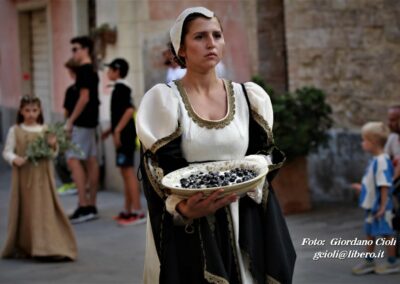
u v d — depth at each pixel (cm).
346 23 960
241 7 1122
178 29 321
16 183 750
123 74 909
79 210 948
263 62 1097
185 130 317
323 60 987
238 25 1126
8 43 1725
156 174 312
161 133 318
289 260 325
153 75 1114
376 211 631
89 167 958
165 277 310
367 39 942
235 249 315
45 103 1573
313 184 1007
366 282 609
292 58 1020
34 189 742
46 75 1561
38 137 739
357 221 834
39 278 679
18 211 754
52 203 744
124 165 905
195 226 312
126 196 917
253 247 316
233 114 324
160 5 1109
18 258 760
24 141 743
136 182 915
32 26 1616
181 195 298
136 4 1109
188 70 325
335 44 973
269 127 328
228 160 320
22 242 757
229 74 1135
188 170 312
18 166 747
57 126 753
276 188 896
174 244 312
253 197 318
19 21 1625
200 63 319
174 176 308
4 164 1550
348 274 634
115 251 774
